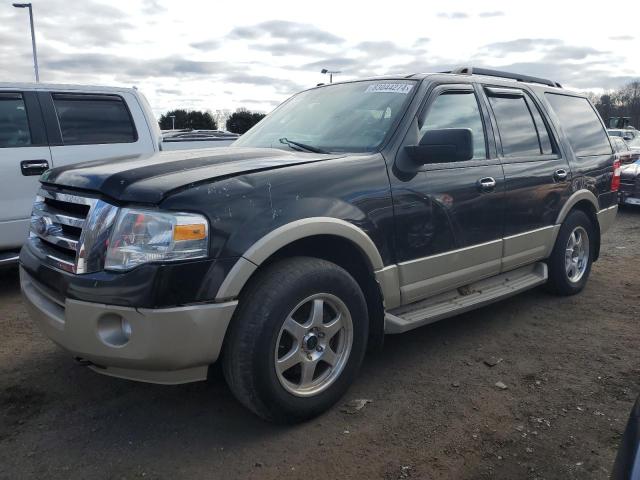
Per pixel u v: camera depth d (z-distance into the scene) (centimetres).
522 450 282
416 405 328
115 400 334
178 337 257
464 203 385
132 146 656
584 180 521
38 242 325
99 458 277
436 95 388
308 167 309
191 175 279
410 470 267
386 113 369
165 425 307
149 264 254
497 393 343
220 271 263
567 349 411
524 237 448
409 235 349
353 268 339
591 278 608
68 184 296
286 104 463
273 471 266
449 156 328
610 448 284
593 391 345
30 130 586
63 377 363
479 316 482
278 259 301
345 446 286
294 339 294
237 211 272
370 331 350
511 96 465
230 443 289
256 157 323
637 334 440
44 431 300
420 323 360
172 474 264
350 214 313
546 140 491
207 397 338
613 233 891
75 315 266
